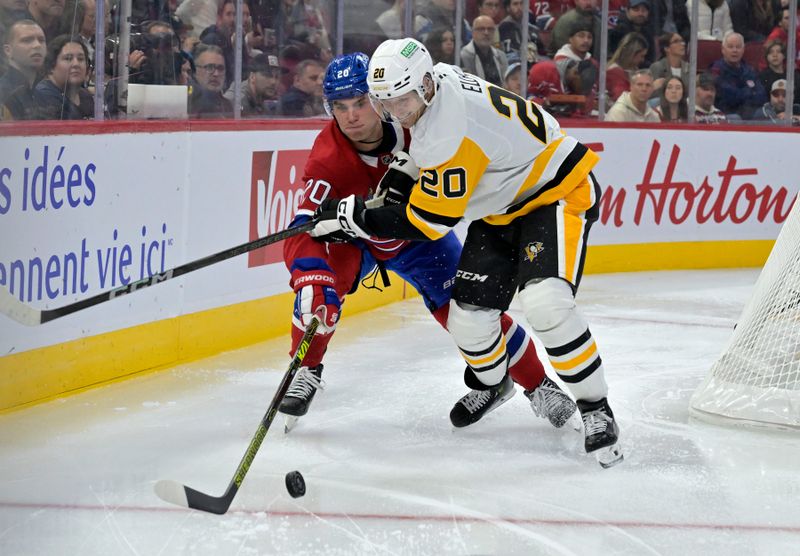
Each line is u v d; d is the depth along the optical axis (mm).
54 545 6027
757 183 18781
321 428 8531
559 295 7211
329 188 8023
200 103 12203
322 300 7801
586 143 17109
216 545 6039
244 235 11656
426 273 8586
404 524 6398
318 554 5910
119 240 9805
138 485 7086
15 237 8562
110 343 9844
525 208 7488
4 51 9180
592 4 17312
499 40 16656
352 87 7324
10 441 8000
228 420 8727
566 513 6605
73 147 9141
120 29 10438
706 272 18062
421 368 10695
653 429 8594
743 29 18672
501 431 8477
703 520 6500
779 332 8867
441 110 6742
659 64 18031
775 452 7977
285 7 13273
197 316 11000
